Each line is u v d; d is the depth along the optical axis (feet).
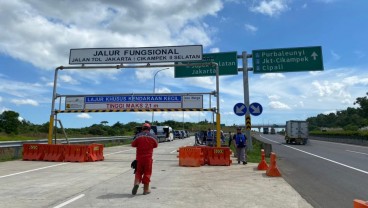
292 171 46.24
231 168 48.47
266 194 28.68
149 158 28.30
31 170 43.62
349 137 149.59
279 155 76.02
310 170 47.39
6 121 193.36
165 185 32.76
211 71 80.33
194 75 80.74
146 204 24.21
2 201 24.76
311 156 73.20
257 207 23.81
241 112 63.05
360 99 401.90
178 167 49.24
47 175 39.01
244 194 28.55
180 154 51.75
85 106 65.67
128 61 66.13
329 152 87.40
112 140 128.36
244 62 79.97
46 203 24.17
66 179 35.96
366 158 68.03
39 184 32.50
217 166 51.24
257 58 80.07
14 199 25.48
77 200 25.29
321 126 510.58
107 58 66.44
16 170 43.50
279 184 34.06
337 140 168.25
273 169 39.99
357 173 44.16
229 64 80.23
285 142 163.32
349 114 454.40
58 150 56.75
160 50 65.87
